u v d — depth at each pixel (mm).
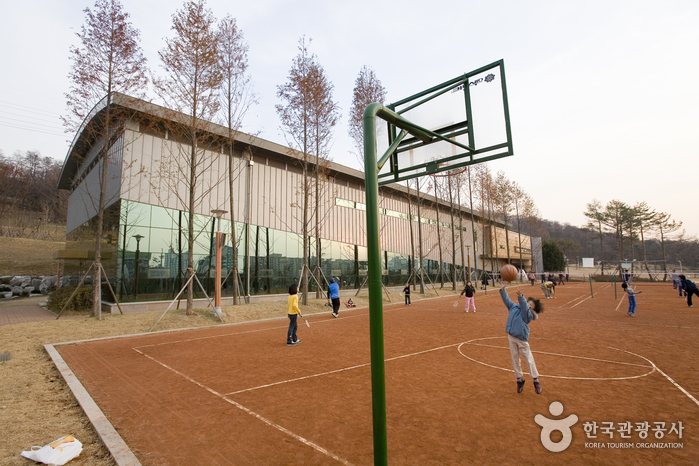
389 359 8461
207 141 20812
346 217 30547
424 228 42031
